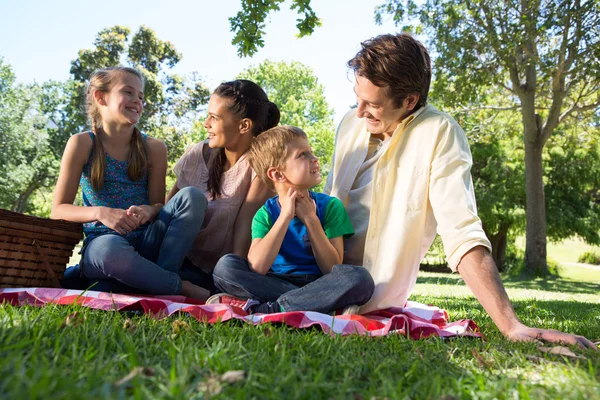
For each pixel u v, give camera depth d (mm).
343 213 2850
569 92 15797
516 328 2184
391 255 2689
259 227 2824
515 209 22562
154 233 2998
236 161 3240
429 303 5727
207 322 2225
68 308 2117
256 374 1236
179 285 2857
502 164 22703
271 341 1715
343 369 1431
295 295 2514
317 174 2773
